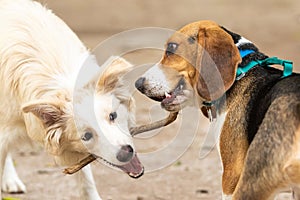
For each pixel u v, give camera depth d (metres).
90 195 11.50
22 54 10.65
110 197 12.78
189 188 13.26
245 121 9.22
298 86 8.75
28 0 11.48
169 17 32.91
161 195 12.88
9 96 10.79
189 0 36.91
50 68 10.45
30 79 10.46
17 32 10.82
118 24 31.27
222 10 34.34
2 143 10.99
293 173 8.34
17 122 10.94
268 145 8.55
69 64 10.52
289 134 8.45
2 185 12.99
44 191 13.15
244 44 10.00
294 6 34.19
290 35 28.19
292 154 8.38
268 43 26.81
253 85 9.42
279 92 8.87
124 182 13.72
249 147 8.75
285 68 9.47
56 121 10.01
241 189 8.75
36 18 10.98
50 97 10.07
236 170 9.18
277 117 8.59
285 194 12.31
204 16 33.03
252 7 34.62
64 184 13.57
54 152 10.20
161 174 14.18
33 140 10.88
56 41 10.76
